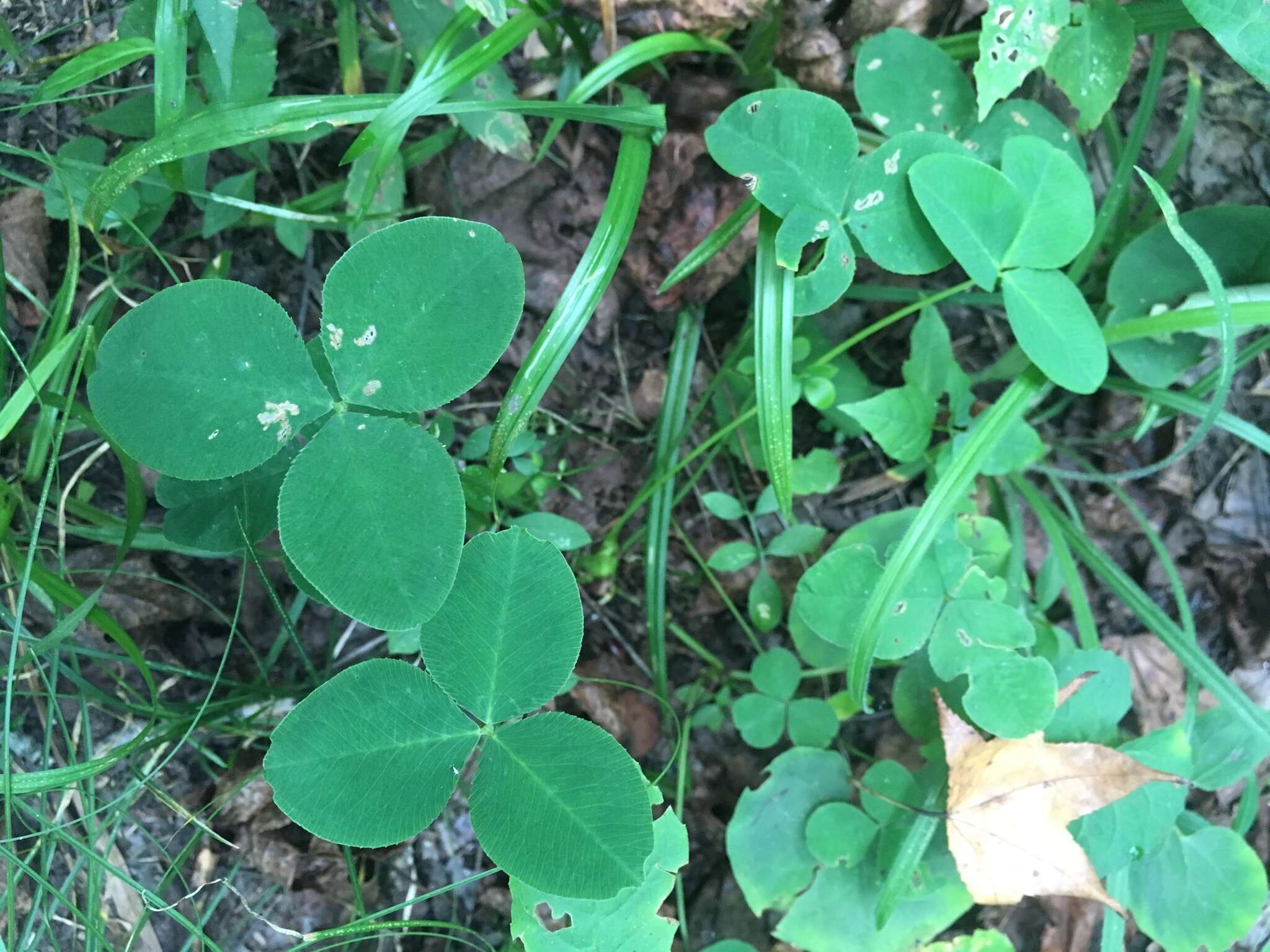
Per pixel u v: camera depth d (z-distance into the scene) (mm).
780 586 184
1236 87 184
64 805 155
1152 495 194
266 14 164
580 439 182
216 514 134
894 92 154
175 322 107
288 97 135
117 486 165
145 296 164
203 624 168
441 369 113
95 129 160
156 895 146
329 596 108
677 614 185
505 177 170
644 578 184
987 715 150
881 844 162
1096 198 184
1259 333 179
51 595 143
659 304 175
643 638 184
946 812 156
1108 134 175
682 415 176
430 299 112
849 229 145
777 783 167
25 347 158
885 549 166
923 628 153
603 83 150
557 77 170
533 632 118
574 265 173
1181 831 169
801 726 168
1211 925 163
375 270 110
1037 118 156
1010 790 153
